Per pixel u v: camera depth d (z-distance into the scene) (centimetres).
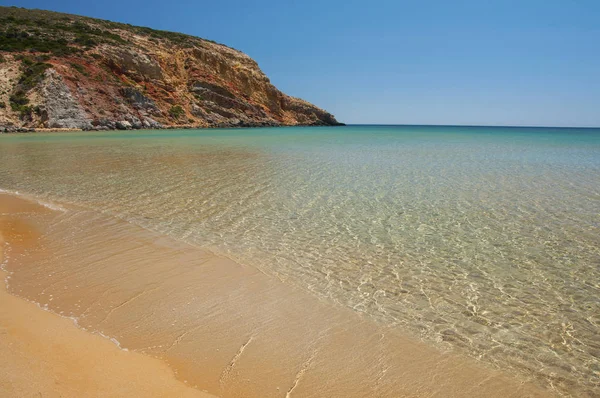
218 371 422
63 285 625
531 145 3838
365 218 1075
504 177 1755
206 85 6931
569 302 607
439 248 846
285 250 821
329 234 933
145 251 796
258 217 1071
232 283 655
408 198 1322
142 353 446
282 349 469
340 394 395
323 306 583
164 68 6662
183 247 825
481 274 712
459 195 1371
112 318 526
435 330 523
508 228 993
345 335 504
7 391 346
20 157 2272
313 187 1490
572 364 454
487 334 516
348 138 4800
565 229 986
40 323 495
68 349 437
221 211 1128
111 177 1656
